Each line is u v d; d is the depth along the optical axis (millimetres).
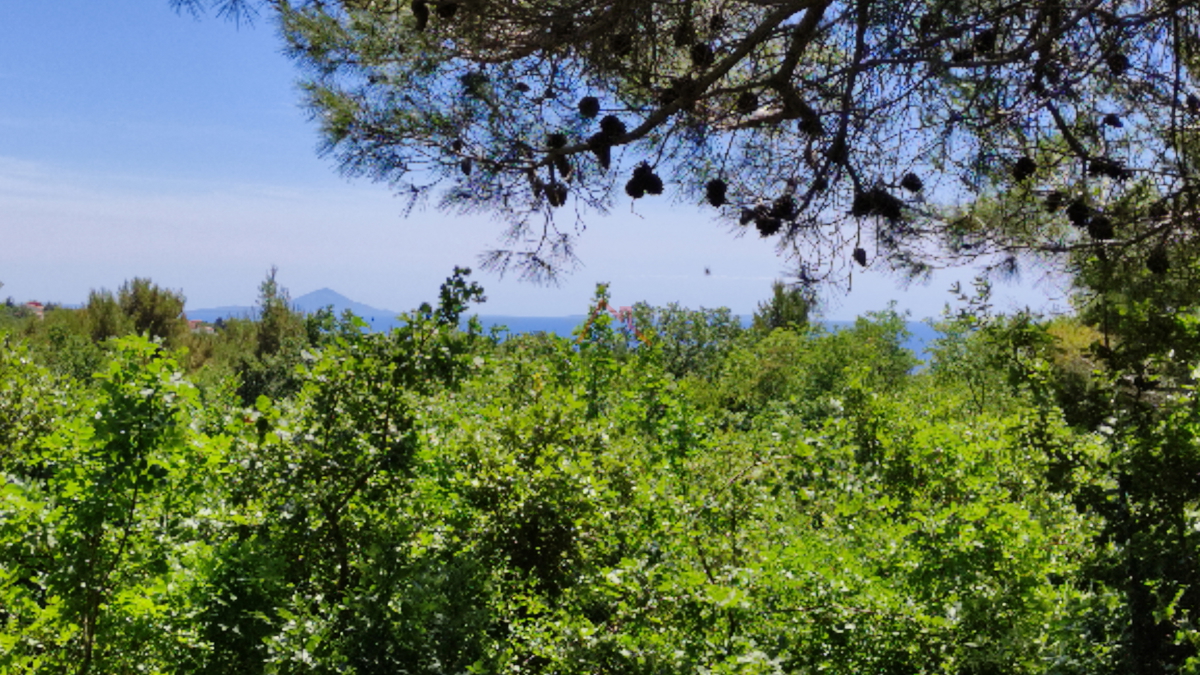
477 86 4613
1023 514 4168
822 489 6207
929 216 4562
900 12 3537
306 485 4020
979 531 4211
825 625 4070
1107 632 4582
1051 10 3664
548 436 5297
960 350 14930
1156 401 4883
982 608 3969
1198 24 3770
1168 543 4504
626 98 4680
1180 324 4758
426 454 4367
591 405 7328
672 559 4594
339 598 4090
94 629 3594
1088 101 4195
